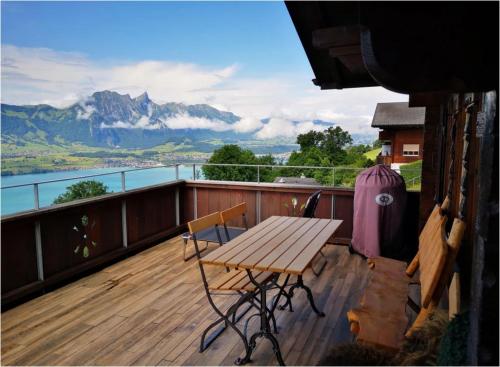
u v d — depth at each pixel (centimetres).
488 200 121
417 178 559
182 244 543
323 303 342
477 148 227
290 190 541
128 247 486
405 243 469
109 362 257
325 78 338
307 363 252
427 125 416
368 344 185
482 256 124
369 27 120
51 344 280
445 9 117
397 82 122
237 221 582
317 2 182
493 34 115
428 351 164
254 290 259
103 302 352
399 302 232
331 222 348
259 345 274
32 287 362
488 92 123
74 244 411
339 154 1389
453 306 188
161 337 288
